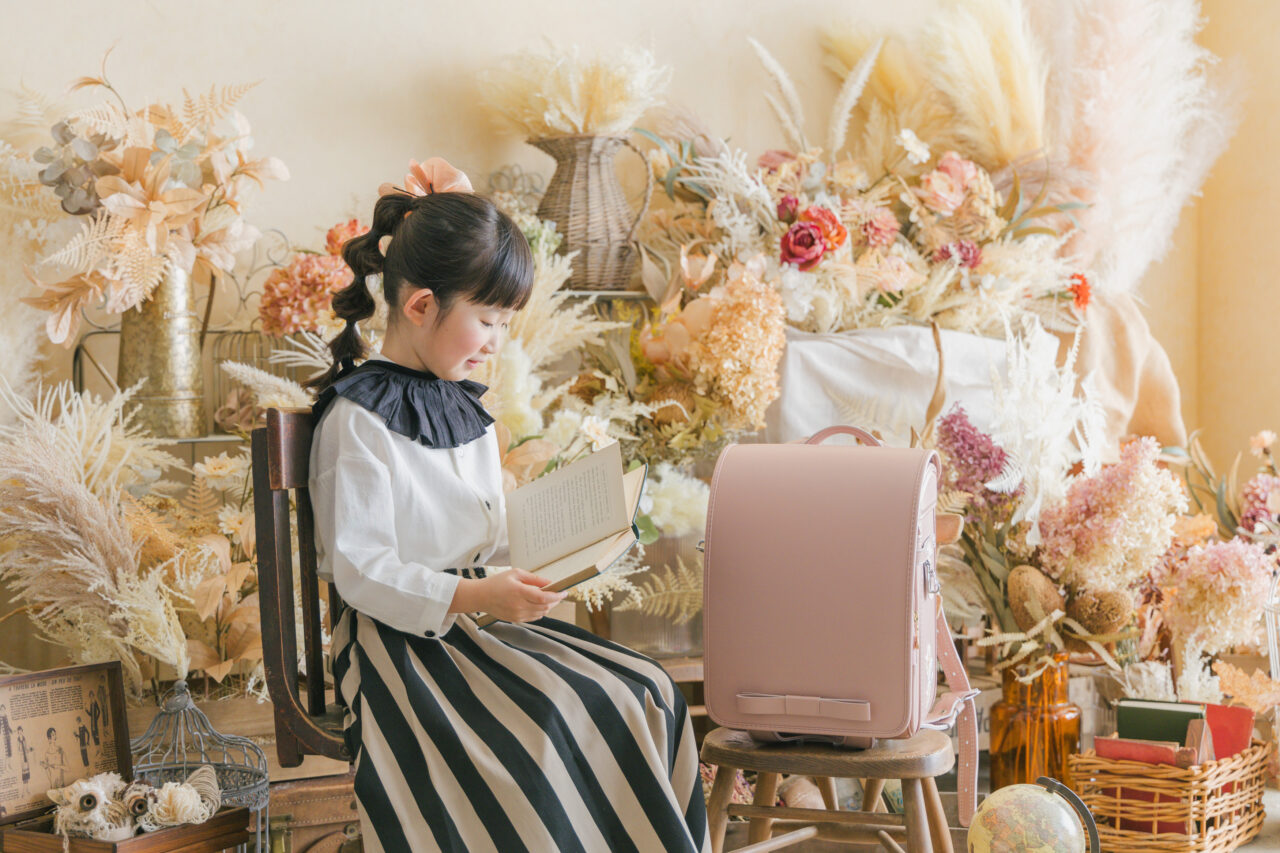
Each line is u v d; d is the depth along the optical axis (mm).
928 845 1311
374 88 2506
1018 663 2053
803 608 1323
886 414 2307
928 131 2918
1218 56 3172
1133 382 2850
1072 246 2898
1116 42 2910
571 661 1312
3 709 1363
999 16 2838
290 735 1244
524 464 1911
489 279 1303
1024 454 2066
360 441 1271
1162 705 1912
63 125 1964
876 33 2936
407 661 1229
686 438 2111
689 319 2111
